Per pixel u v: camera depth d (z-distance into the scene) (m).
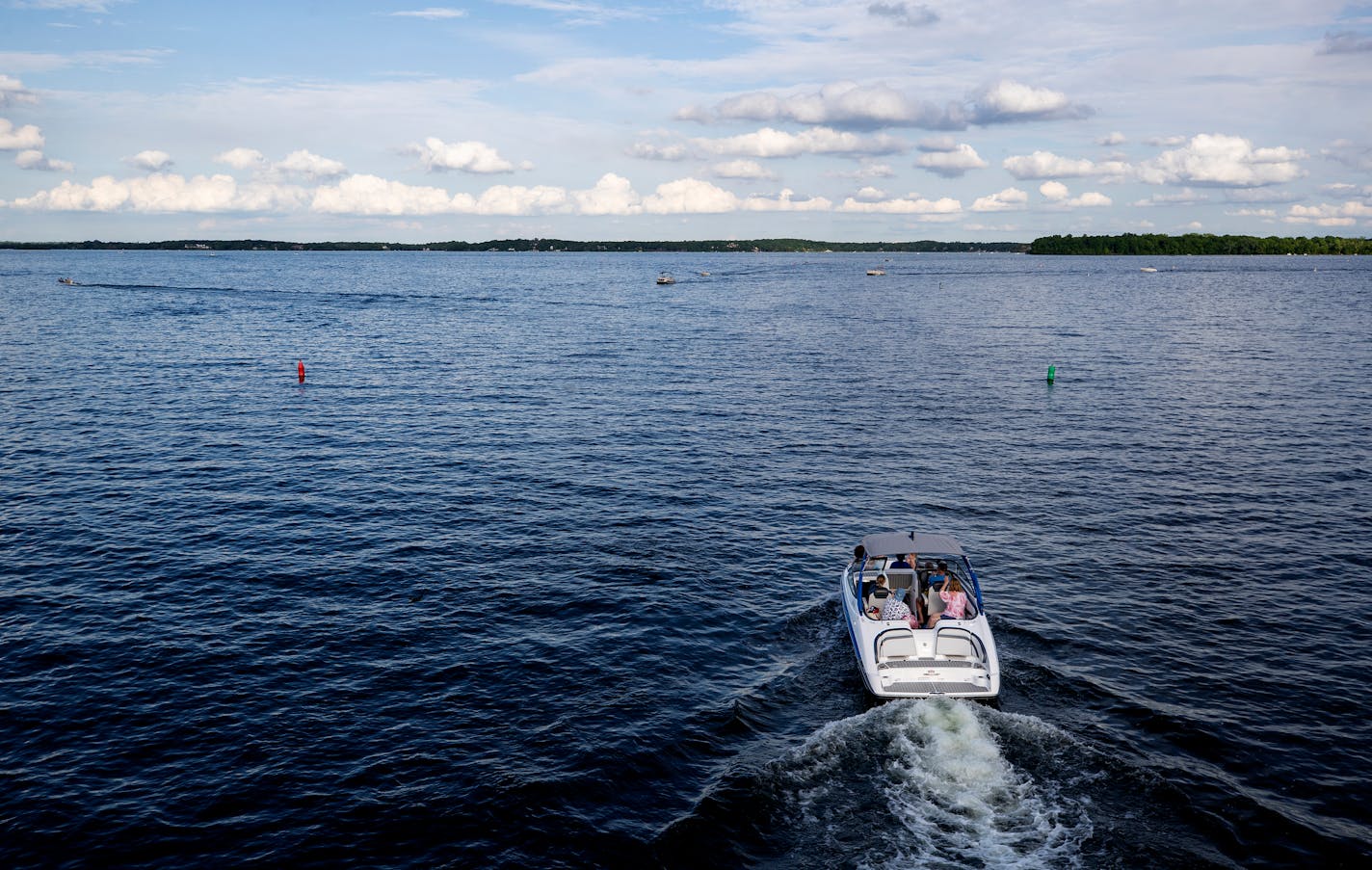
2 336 76.62
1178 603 23.30
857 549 23.17
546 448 39.59
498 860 14.00
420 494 32.53
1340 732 17.34
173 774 16.12
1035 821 14.67
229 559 26.23
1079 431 43.12
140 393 51.34
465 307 121.25
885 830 14.51
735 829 14.63
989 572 25.34
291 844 14.34
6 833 14.48
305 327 91.69
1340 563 26.03
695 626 22.22
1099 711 18.06
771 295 151.38
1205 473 35.47
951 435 42.44
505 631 21.84
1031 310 115.25
